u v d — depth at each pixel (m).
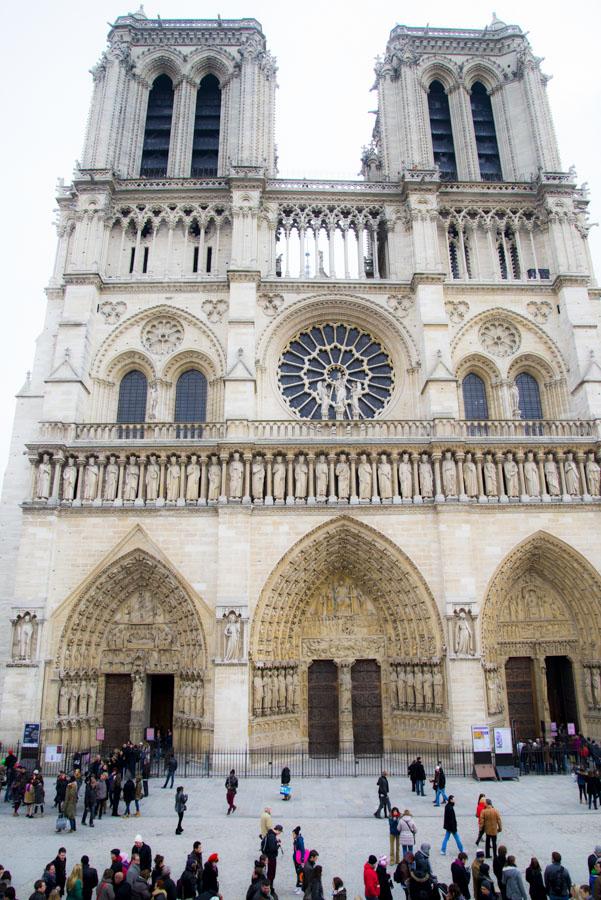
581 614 44.00
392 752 42.16
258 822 28.09
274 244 53.06
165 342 50.66
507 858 17.95
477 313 51.31
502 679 43.19
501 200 54.88
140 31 61.59
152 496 43.38
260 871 17.42
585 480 44.84
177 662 42.62
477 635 40.62
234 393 45.69
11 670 39.38
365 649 44.03
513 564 43.28
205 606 41.38
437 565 42.34
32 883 21.09
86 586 41.66
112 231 53.25
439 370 47.16
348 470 44.38
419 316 49.81
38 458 43.56
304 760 41.25
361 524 43.00
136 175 57.66
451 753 38.69
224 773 37.69
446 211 54.53
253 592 41.62
